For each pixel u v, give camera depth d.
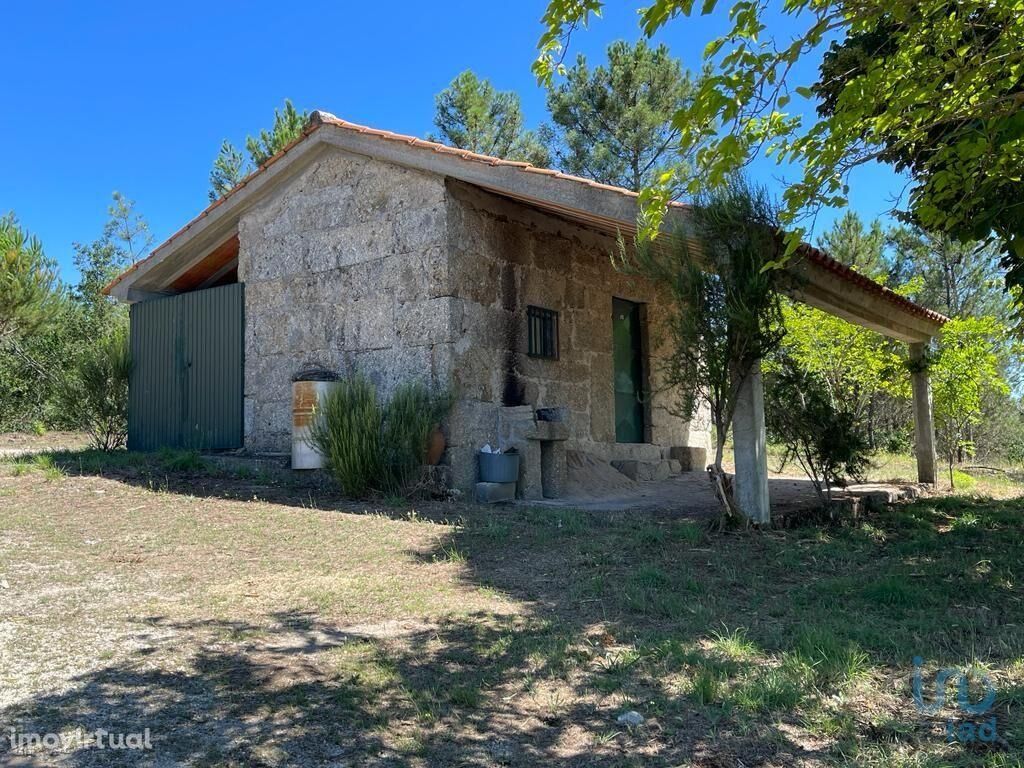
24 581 4.89
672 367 7.21
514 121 24.14
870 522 8.27
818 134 4.62
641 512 8.20
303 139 10.04
